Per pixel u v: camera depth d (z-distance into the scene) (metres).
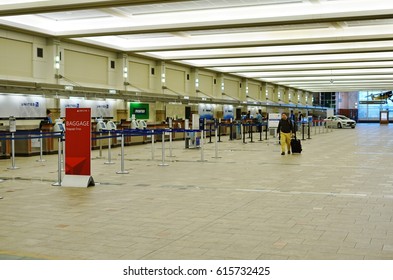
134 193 9.95
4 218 7.50
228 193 9.91
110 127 24.11
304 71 43.19
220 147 24.17
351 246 5.80
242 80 47.31
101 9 19.75
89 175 10.95
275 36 26.22
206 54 32.06
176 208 8.28
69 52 25.16
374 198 9.26
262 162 16.56
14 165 15.45
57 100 23.94
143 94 29.39
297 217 7.50
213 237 6.27
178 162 16.67
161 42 28.11
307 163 16.14
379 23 23.17
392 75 46.38
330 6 19.22
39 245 5.91
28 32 21.89
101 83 27.92
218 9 20.00
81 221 7.27
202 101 36.47
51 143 20.53
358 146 24.39
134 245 5.89
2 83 19.58
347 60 34.91
